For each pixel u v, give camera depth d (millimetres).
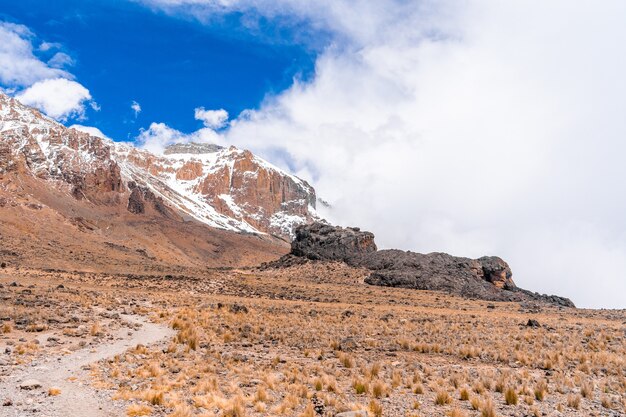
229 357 25750
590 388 19875
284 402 16672
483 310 69688
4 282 66062
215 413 15508
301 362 25875
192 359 25078
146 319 41656
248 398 17344
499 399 18594
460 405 17625
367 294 86312
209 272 124938
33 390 16391
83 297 51719
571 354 29422
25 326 30312
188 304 55344
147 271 127250
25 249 124750
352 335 36750
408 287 99000
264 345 31500
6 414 13484
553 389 20484
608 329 44219
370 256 123438
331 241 133000
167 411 15258
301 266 124000
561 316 64188
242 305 54938
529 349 31922
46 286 65438
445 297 87125
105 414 14430
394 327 42438
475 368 25719
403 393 19234
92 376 19094
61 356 22906
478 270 111500
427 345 31719
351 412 15398
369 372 22359
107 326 34469
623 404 17984
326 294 83938
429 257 117750
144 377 19766
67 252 135625
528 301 96125
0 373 18391
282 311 52094
